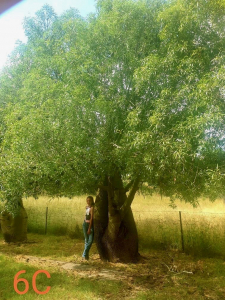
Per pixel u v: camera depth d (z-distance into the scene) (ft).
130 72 21.20
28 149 19.99
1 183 23.25
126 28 22.16
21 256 28.27
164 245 31.35
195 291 18.84
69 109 19.08
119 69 21.72
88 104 19.21
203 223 32.73
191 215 38.27
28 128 19.44
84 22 24.23
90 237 27.02
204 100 15.89
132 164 18.12
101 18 23.00
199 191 20.24
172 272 22.97
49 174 21.08
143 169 18.76
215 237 29.58
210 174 16.61
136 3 22.47
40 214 47.01
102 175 21.93
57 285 19.30
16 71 29.48
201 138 16.26
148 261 26.35
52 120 19.43
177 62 18.60
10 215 35.01
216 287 19.71
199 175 17.79
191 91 17.70
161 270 23.52
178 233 31.78
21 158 20.30
